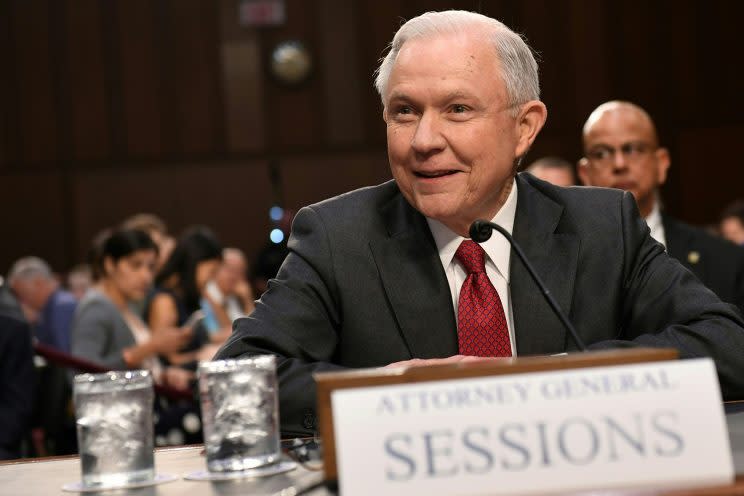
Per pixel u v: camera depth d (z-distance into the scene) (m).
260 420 1.35
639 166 3.76
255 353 1.78
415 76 1.79
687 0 9.49
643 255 1.96
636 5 9.49
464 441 1.07
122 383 1.33
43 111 9.46
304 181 9.48
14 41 9.44
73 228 9.45
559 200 2.00
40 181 9.45
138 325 4.69
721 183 9.48
